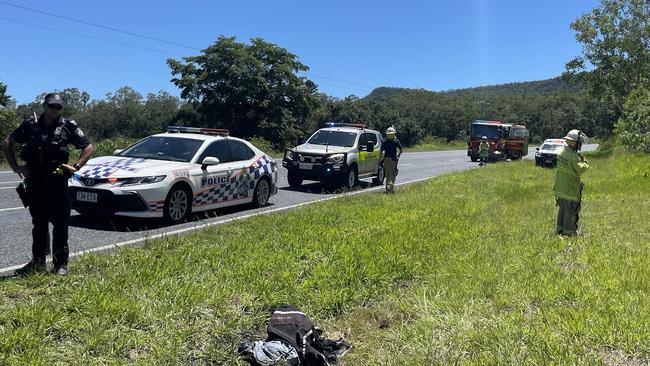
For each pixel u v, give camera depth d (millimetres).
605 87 41375
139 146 9656
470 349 3988
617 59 39344
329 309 4938
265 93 50125
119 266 5504
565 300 5129
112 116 78250
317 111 70438
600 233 8750
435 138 92375
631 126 29375
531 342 4027
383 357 3988
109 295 4430
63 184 5168
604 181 17875
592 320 4438
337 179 14875
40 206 5133
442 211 10828
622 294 5234
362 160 16125
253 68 49750
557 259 6875
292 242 7078
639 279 5762
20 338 3584
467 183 17312
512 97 159375
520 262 6617
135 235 7672
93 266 5555
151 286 4887
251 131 49938
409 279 6129
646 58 39406
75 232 7688
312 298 5043
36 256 5324
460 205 11844
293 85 51000
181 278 5211
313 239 7359
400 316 4879
